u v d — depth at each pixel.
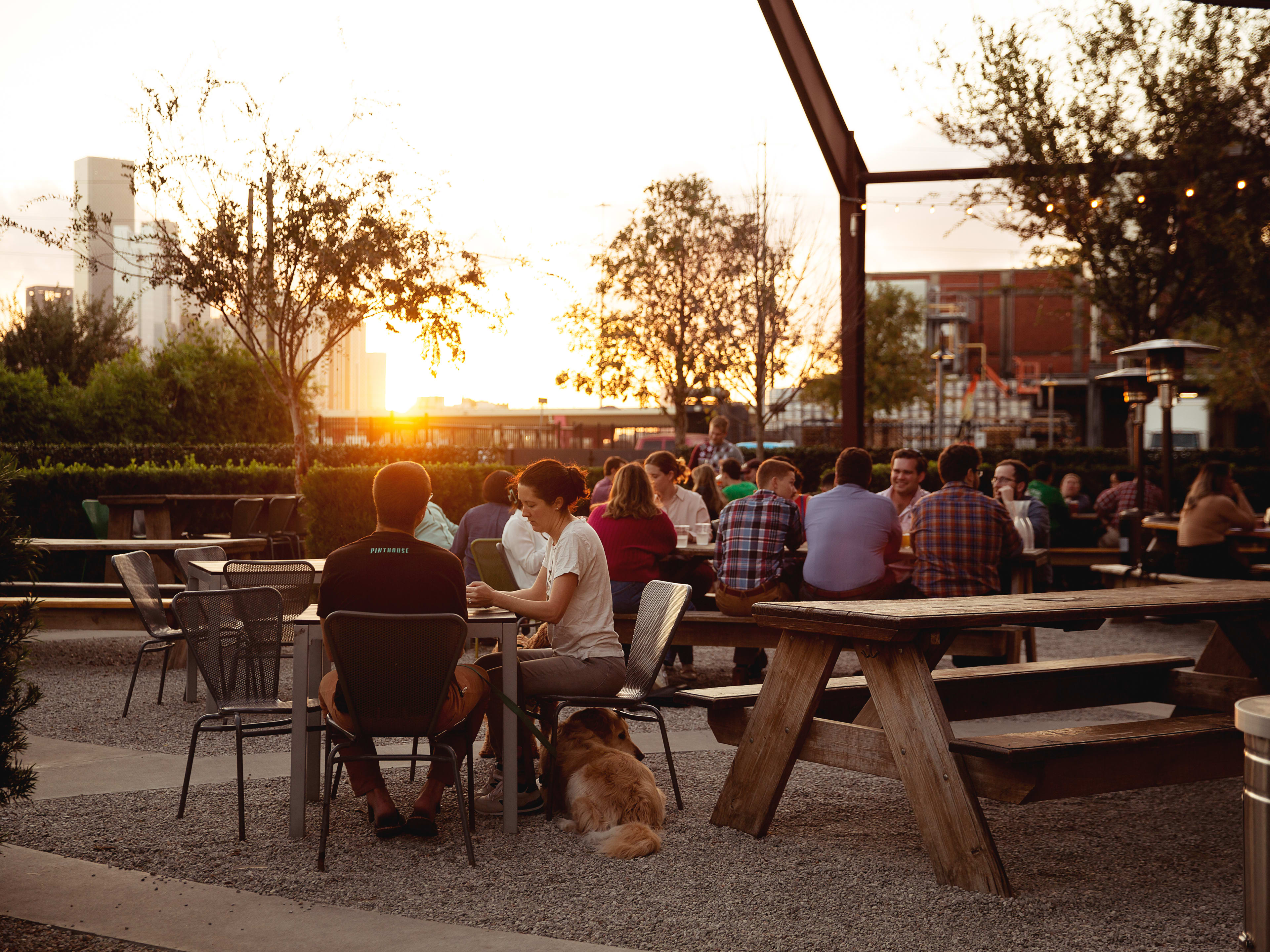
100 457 19.34
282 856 3.83
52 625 7.67
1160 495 12.96
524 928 3.21
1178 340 13.26
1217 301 14.64
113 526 10.86
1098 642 9.47
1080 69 13.99
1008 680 4.72
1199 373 26.03
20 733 3.42
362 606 3.92
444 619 3.73
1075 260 14.95
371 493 10.73
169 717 6.23
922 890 3.54
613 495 6.71
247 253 11.52
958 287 50.25
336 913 3.29
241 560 9.14
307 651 4.07
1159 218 14.24
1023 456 19.98
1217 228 13.58
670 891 3.53
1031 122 13.90
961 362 48.44
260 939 3.08
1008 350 48.47
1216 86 13.59
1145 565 10.29
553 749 4.39
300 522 12.66
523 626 6.55
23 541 3.48
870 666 3.82
